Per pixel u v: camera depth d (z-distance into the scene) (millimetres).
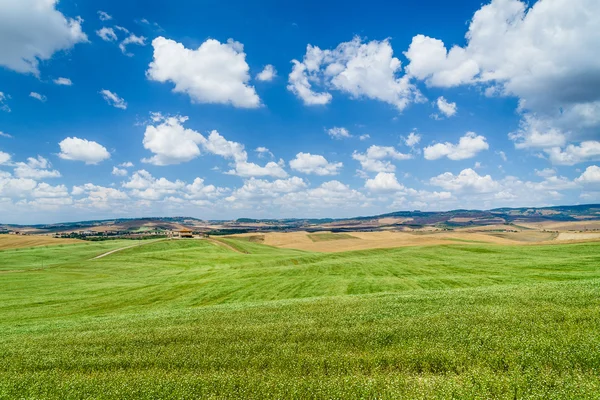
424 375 12086
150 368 14469
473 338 14625
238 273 61000
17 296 45844
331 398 10422
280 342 16484
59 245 123812
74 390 12211
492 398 9719
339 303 26000
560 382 10141
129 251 110562
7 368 15625
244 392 11195
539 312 18094
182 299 41281
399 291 33094
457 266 50969
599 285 24781
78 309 38281
